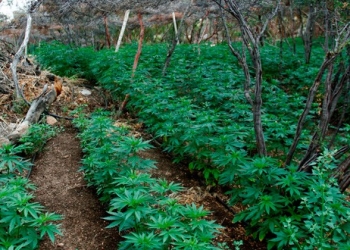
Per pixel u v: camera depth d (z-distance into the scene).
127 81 6.47
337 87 3.24
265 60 8.48
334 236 2.49
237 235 3.31
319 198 2.74
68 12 8.77
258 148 3.56
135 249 2.30
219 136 3.96
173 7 10.26
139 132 5.59
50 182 4.03
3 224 2.50
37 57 9.19
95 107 6.78
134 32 16.09
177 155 4.68
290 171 3.01
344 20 3.58
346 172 3.26
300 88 7.23
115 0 7.23
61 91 6.80
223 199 3.89
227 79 6.70
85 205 3.62
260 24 7.37
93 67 8.32
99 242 3.11
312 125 5.21
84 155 4.29
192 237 2.24
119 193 2.77
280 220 2.91
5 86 6.05
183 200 3.79
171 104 4.96
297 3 7.77
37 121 5.54
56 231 2.48
